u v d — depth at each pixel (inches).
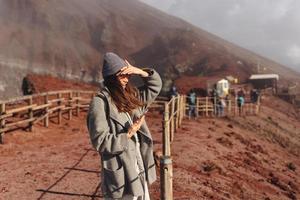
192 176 449.4
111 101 141.3
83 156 522.3
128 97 141.9
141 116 145.4
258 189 547.8
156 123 951.0
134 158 143.7
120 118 142.2
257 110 1691.7
